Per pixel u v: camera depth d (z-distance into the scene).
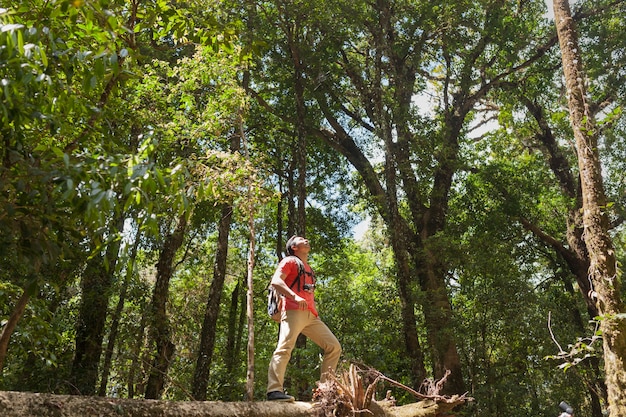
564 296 21.06
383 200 18.58
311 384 12.34
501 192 20.34
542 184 22.00
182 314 17.84
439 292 16.44
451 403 6.05
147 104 8.73
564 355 6.34
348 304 15.24
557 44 21.33
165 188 3.26
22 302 3.62
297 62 17.11
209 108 8.00
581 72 7.29
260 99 18.69
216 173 6.13
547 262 23.11
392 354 15.76
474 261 16.11
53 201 3.12
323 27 17.42
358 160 20.50
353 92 21.34
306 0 15.99
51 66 3.21
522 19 21.67
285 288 5.12
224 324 20.28
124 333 13.49
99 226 3.10
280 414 4.45
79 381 11.92
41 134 3.71
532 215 21.52
